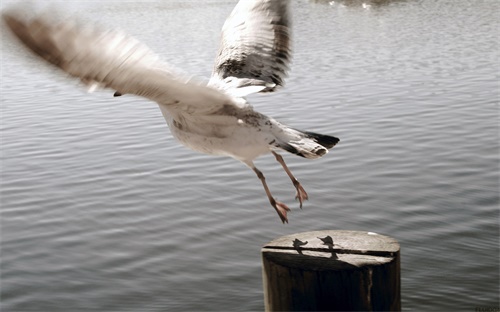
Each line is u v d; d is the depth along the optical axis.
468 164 12.49
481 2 44.28
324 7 46.34
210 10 48.34
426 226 10.08
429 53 25.83
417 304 8.30
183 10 49.25
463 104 17.17
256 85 5.58
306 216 10.60
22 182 12.74
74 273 9.34
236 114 4.89
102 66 3.79
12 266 9.56
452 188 11.39
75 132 16.20
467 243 9.53
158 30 38.34
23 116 18.27
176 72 4.19
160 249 9.87
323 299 4.70
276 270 4.78
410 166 12.48
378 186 11.59
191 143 5.12
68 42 3.65
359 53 26.64
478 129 14.73
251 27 5.91
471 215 10.34
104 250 9.91
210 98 4.64
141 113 17.72
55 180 12.74
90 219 10.92
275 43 5.82
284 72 5.77
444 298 8.37
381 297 4.71
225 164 13.05
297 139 4.92
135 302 8.66
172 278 9.12
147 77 4.01
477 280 8.68
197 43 32.22
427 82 20.34
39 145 15.22
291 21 5.84
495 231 9.82
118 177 12.72
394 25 35.19
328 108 17.45
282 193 11.52
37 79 23.84
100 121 17.14
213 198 11.45
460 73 21.61
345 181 11.87
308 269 4.66
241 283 8.95
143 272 9.30
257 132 4.92
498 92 18.45
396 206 10.77
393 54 26.00
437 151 13.30
